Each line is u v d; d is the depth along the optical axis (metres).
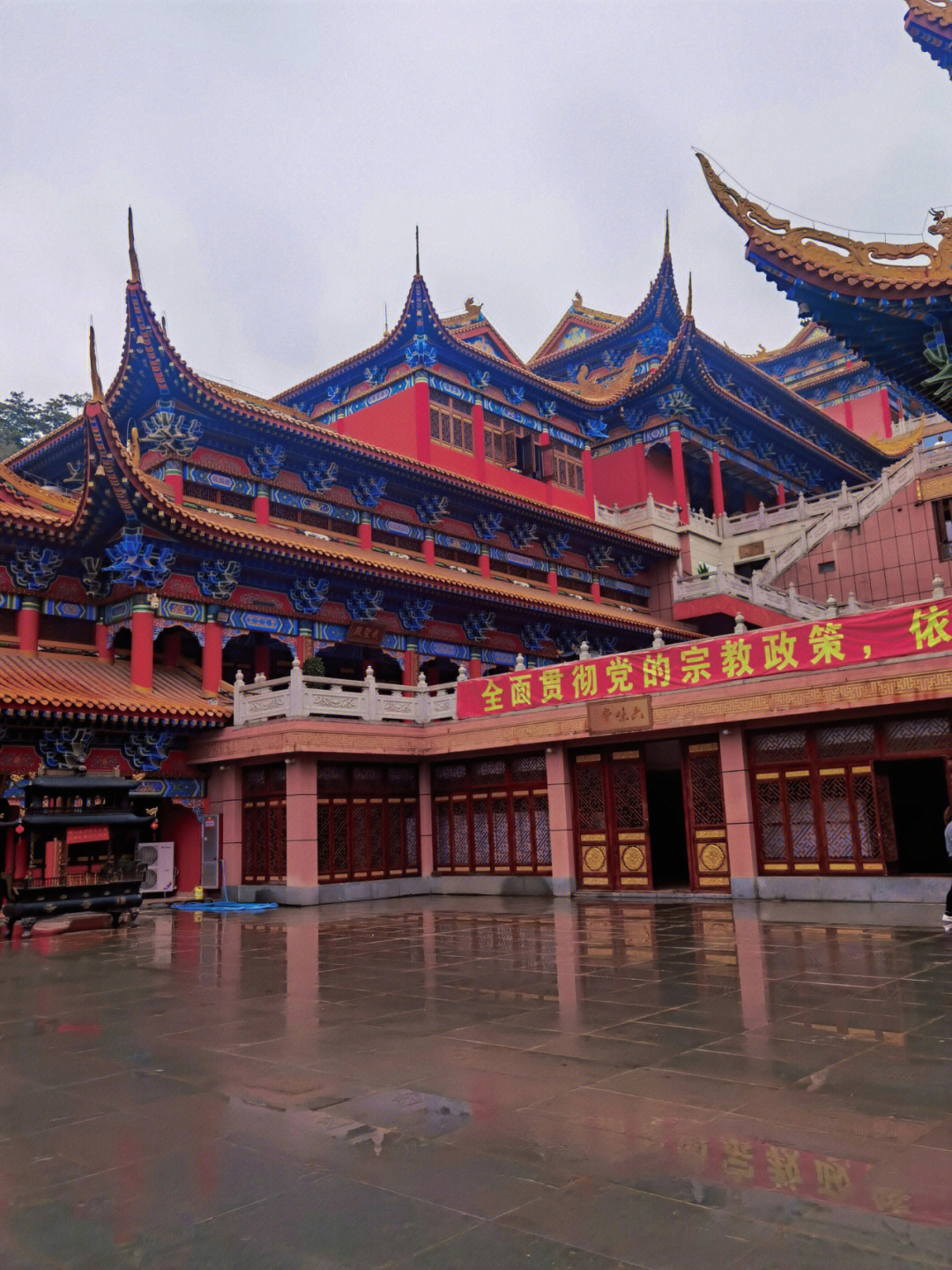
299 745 26.89
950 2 18.81
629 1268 4.91
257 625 33.53
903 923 18.25
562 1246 5.17
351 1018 11.10
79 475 39.28
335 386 47.75
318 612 35.44
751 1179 5.97
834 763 22.86
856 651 22.05
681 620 50.84
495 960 15.41
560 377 64.12
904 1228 5.25
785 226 19.64
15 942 20.02
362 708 29.05
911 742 21.92
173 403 32.78
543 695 27.45
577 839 27.11
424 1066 8.83
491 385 48.31
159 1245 5.31
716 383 57.75
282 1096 8.02
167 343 31.56
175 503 30.72
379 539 40.06
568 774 27.31
